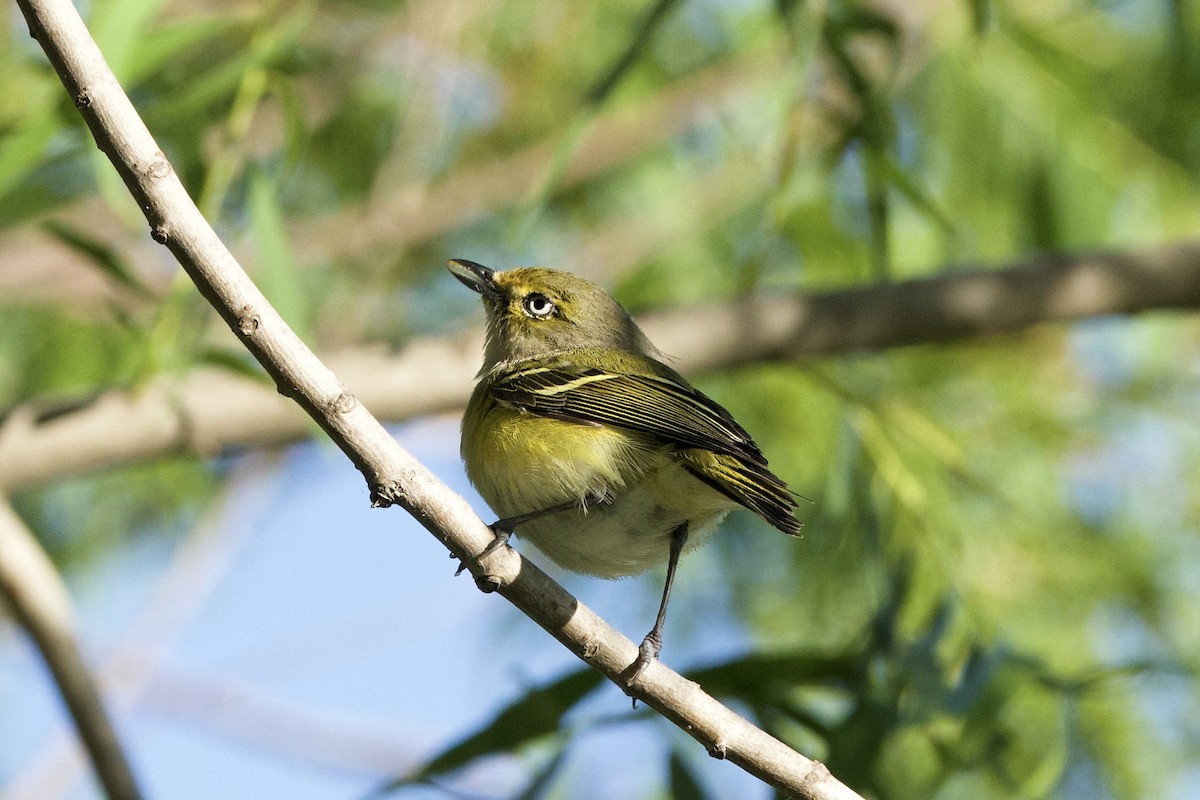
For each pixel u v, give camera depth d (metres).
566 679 8.34
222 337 12.82
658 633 6.73
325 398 5.98
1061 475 13.12
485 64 14.03
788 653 8.71
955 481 12.06
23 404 10.15
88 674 9.09
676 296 14.01
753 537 12.66
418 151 13.42
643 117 14.27
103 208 13.16
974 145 13.16
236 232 9.99
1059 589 12.02
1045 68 13.02
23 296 13.09
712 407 8.21
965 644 9.05
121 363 13.07
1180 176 13.02
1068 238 12.98
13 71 11.39
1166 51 13.07
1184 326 13.59
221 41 12.69
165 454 10.05
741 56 14.10
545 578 6.36
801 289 12.84
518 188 14.34
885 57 12.07
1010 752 9.75
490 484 8.07
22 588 9.00
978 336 10.84
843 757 8.09
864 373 12.82
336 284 14.21
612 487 7.78
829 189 13.03
